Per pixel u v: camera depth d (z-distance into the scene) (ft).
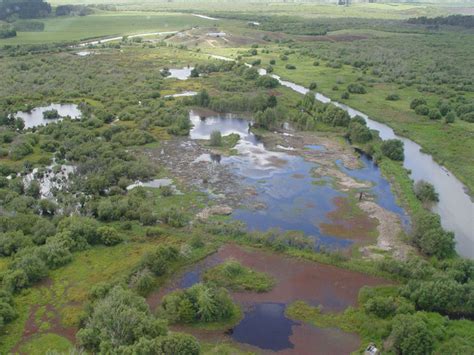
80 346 172.14
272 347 179.52
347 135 415.85
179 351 157.69
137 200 285.64
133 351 156.25
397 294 205.98
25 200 280.51
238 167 349.00
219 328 189.16
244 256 237.25
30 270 209.56
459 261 219.61
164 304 195.83
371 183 326.03
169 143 397.80
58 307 196.85
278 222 272.72
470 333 180.86
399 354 172.65
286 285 216.54
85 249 237.45
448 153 377.71
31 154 369.30
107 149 365.81
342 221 274.77
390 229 266.36
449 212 292.20
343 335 185.88
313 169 346.74
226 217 276.62
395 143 370.53
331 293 211.41
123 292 187.73
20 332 182.09
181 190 310.24
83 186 309.01
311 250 240.73
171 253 227.61
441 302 194.39
